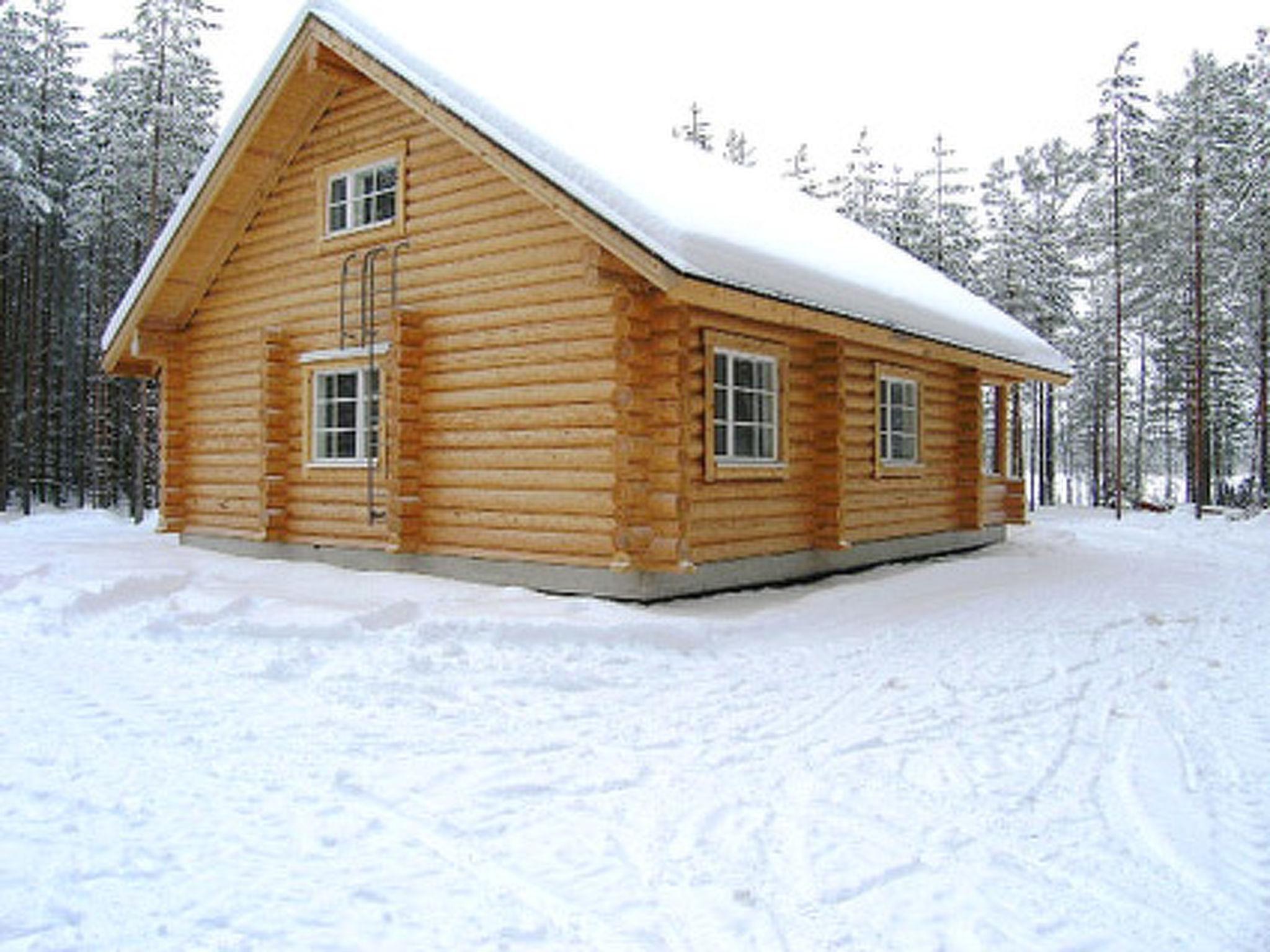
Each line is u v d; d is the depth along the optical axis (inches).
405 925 110.9
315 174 420.5
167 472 482.0
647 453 313.7
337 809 146.9
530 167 305.3
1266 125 933.8
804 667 249.1
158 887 119.4
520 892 120.1
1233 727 198.2
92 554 422.0
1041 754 179.6
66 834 135.3
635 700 214.7
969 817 147.9
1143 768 171.8
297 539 424.8
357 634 264.8
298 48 388.5
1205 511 927.0
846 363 418.3
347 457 412.5
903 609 338.0
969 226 1370.6
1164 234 1095.6
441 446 367.2
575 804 151.3
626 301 306.8
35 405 1117.1
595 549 321.7
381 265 391.2
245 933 107.9
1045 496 1418.6
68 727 187.9
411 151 382.9
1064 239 1384.1
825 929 112.2
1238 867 130.8
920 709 210.2
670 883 123.9
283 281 436.1
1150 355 1451.8
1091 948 108.7
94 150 1021.8
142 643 268.1
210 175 423.8
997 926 113.5
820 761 173.9
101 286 1048.2
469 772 164.7
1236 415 1455.5
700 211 320.2
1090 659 263.1
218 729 187.8
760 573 365.4
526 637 259.9
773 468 369.1
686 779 163.5
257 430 445.1
